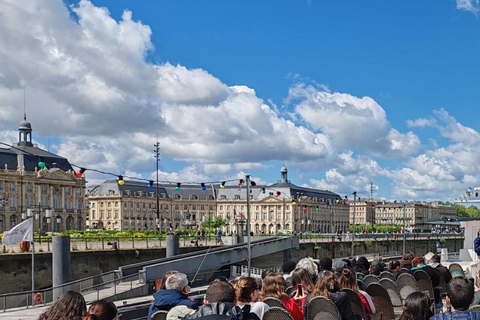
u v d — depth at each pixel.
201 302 15.59
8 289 43.00
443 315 6.37
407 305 6.81
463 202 48.06
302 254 81.38
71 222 168.75
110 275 36.12
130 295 31.86
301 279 9.51
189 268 40.97
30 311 25.75
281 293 8.88
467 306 6.68
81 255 48.56
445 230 182.12
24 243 46.44
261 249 54.59
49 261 45.91
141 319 15.95
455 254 57.78
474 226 42.25
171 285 9.04
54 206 164.12
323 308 7.90
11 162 157.50
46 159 164.75
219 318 6.15
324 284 8.49
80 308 6.14
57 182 164.75
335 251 88.25
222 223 162.38
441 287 13.91
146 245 57.75
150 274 35.59
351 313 8.30
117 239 61.31
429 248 113.00
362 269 16.77
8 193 153.88
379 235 106.06
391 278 14.06
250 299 7.97
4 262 42.91
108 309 6.48
